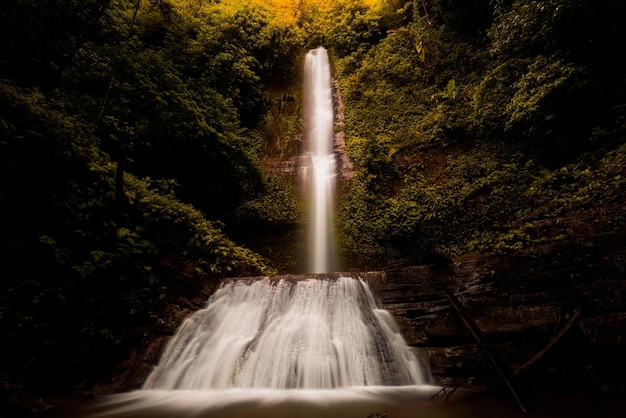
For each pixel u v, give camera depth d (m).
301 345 5.89
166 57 13.70
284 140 16.44
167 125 10.23
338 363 5.54
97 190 6.71
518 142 11.39
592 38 8.97
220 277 8.33
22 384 4.36
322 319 6.66
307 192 14.16
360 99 17.06
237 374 5.49
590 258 5.37
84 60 9.41
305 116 17.41
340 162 14.85
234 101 16.28
